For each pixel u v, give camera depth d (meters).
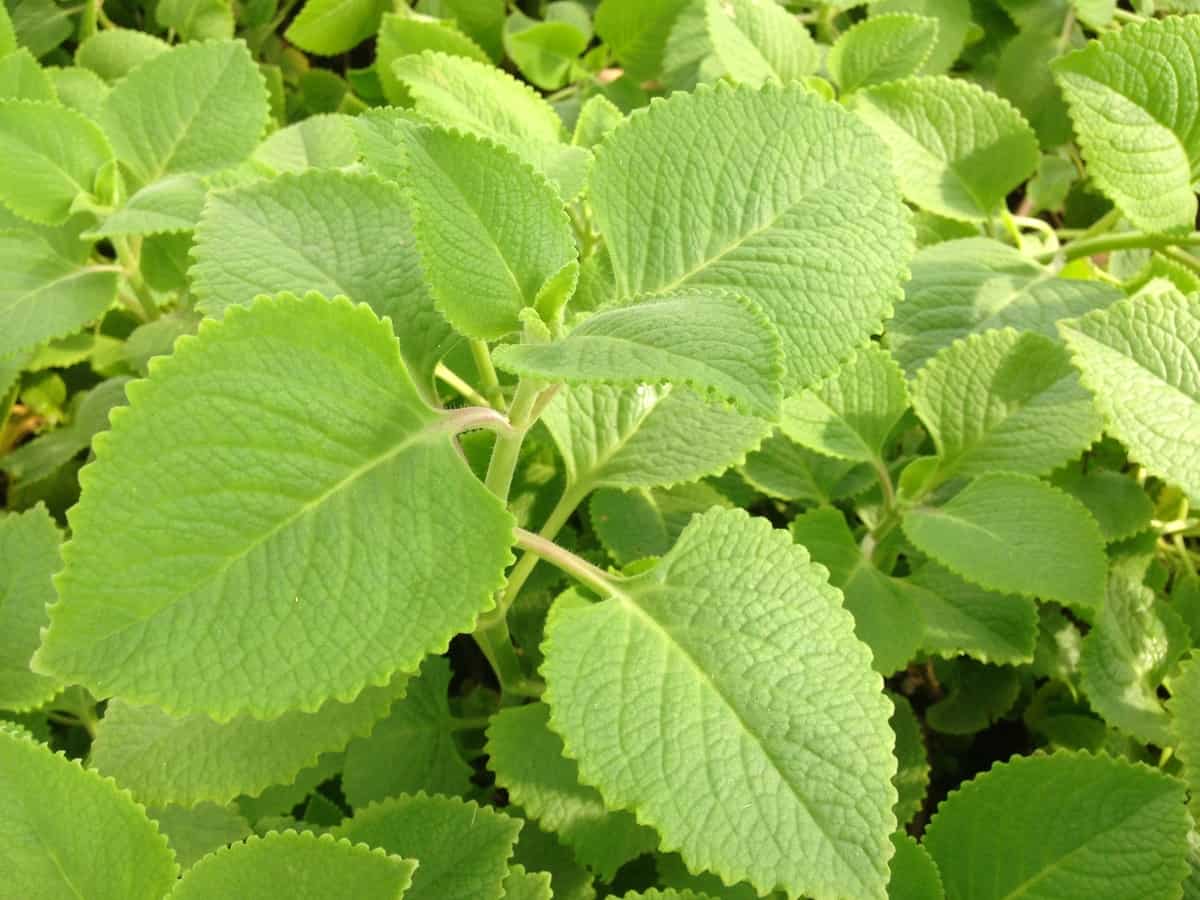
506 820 0.25
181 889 0.21
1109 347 0.29
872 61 0.47
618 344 0.20
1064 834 0.27
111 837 0.22
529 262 0.22
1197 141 0.38
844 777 0.21
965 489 0.32
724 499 0.36
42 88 0.41
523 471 0.35
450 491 0.21
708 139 0.26
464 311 0.22
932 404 0.34
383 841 0.25
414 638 0.20
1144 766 0.27
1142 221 0.39
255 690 0.19
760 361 0.18
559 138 0.40
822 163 0.26
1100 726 0.35
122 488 0.19
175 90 0.40
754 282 0.25
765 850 0.20
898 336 0.39
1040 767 0.28
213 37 0.51
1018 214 0.52
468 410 0.22
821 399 0.33
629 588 0.24
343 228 0.26
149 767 0.26
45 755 0.22
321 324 0.20
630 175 0.26
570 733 0.22
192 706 0.19
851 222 0.25
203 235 0.25
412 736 0.32
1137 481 0.38
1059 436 0.33
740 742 0.22
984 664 0.38
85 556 0.19
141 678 0.19
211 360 0.20
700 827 0.21
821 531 0.32
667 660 0.23
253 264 0.25
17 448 0.45
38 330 0.35
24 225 0.39
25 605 0.29
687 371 0.18
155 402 0.19
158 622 0.19
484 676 0.38
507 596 0.28
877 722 0.22
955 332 0.39
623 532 0.34
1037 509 0.31
